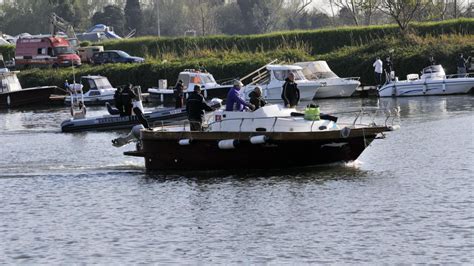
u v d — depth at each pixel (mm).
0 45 167625
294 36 139000
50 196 45281
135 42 154500
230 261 32938
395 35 126250
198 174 48969
